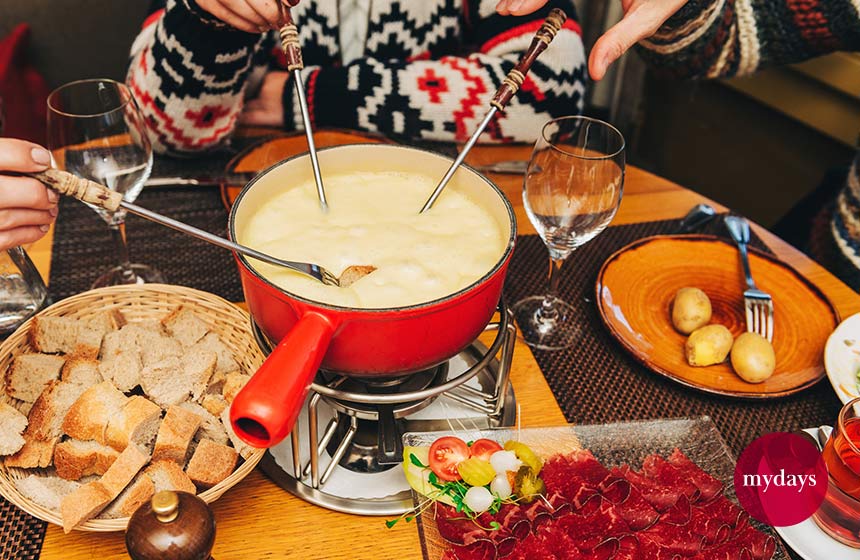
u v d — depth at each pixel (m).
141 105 1.59
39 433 0.87
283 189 1.01
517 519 0.82
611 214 1.07
